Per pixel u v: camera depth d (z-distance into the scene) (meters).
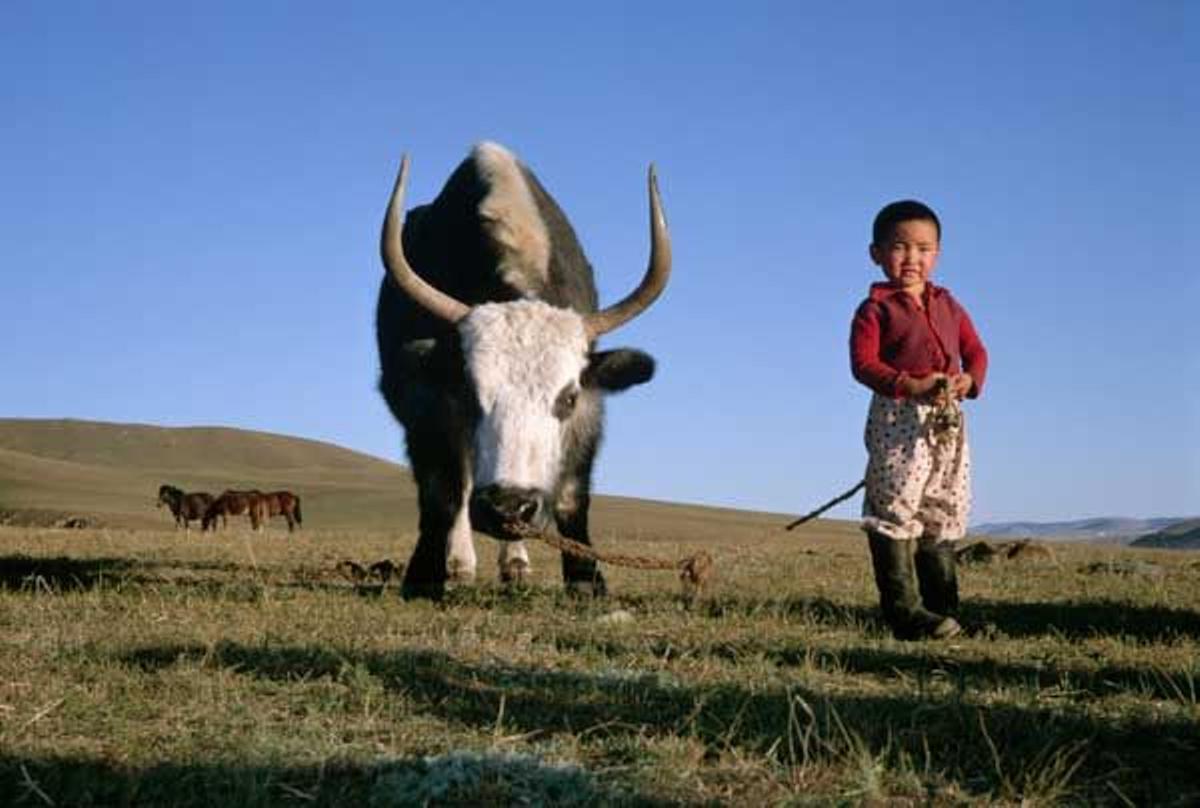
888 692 5.00
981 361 6.93
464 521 10.23
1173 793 3.73
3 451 90.25
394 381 9.87
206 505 36.88
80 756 4.02
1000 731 4.36
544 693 4.88
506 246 9.38
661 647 6.17
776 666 5.68
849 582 9.88
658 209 9.00
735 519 74.62
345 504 75.69
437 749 4.14
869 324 6.78
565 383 8.30
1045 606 8.25
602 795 3.65
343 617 7.18
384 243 8.73
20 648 5.81
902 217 6.78
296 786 3.77
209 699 4.74
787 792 3.70
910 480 6.61
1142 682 5.13
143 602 7.66
